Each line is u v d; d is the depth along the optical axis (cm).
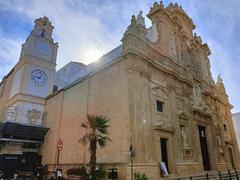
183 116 2127
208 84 3034
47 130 2514
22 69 2891
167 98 2002
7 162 1923
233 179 1652
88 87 2112
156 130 1698
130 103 1559
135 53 1728
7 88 3338
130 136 1459
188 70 2569
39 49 3044
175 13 2902
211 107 2889
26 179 1825
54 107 2630
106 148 1619
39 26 3177
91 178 1301
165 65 2144
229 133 3159
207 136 2494
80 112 2108
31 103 2734
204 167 2286
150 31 2473
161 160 1639
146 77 1798
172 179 1478
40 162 2420
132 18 1900
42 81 2931
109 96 1784
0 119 2966
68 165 1981
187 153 2016
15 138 2306
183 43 2728
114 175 1416
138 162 1427
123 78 1702
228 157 2777
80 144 1956
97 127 1379
